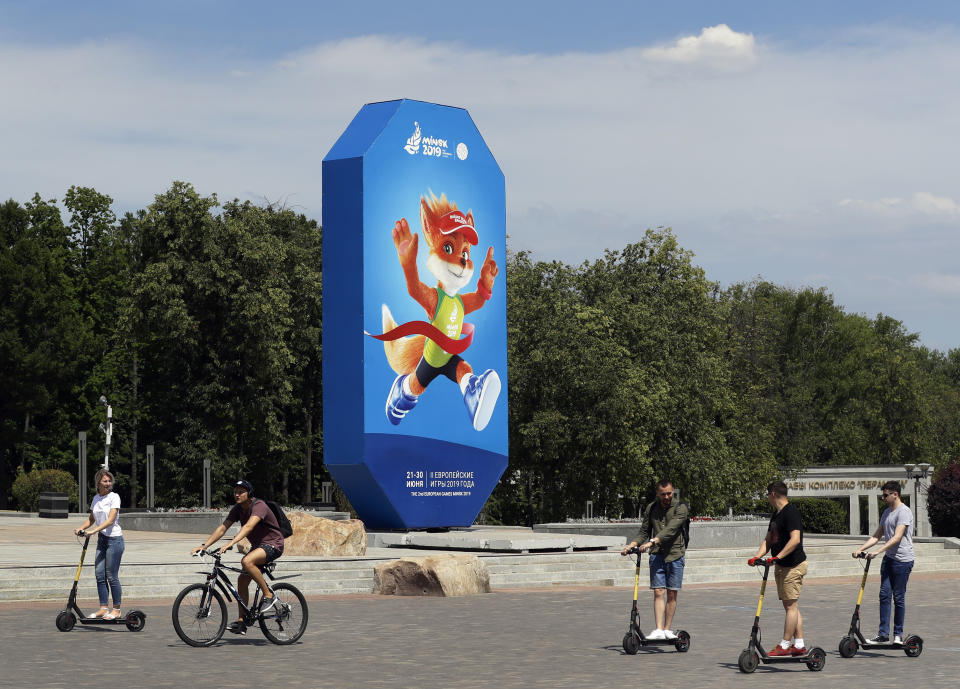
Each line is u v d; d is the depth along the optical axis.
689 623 19.19
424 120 35.34
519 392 57.38
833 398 100.25
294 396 73.69
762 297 100.50
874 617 20.53
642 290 60.41
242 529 15.76
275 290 61.44
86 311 76.56
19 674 13.09
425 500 34.81
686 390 58.53
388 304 34.19
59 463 77.31
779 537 14.20
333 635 16.95
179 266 60.69
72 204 77.62
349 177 34.03
